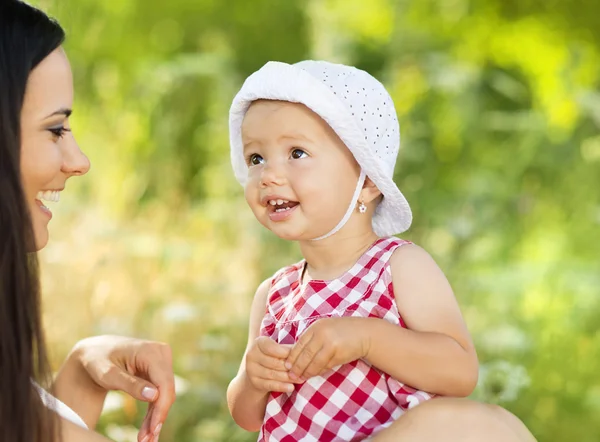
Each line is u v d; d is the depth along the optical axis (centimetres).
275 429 203
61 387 207
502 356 500
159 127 985
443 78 961
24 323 154
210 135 995
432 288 199
